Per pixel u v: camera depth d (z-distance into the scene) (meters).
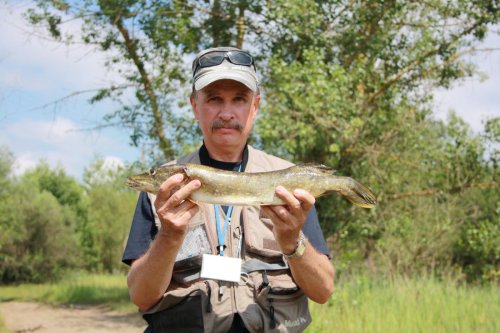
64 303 21.48
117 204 45.03
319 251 3.24
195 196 2.88
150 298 3.02
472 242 15.84
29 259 34.16
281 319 3.13
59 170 46.47
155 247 2.84
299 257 2.94
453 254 18.36
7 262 33.66
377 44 14.44
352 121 12.43
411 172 14.35
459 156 14.48
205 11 14.06
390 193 14.59
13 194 35.22
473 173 14.44
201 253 3.16
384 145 14.01
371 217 14.51
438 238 15.59
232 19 14.09
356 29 14.79
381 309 9.25
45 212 35.19
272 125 12.41
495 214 16.34
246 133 3.36
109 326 14.64
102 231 44.69
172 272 3.16
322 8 14.17
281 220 2.84
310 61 12.77
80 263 38.44
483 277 16.28
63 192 45.94
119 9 13.23
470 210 17.14
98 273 43.50
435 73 15.09
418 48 14.82
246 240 3.19
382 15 14.40
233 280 3.01
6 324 14.95
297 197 2.78
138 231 3.22
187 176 2.91
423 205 15.51
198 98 3.34
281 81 12.77
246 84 3.21
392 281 12.52
